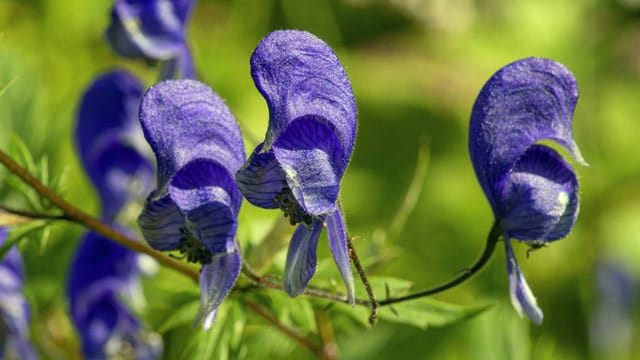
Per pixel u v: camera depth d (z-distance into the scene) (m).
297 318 0.42
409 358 0.56
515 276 0.39
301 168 0.36
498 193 0.39
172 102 0.37
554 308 0.68
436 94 0.71
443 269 0.66
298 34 0.36
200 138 0.37
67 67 0.69
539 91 0.39
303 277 0.37
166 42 0.46
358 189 0.70
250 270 0.40
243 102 0.69
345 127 0.37
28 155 0.44
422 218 0.68
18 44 0.66
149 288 0.44
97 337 0.48
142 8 0.46
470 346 0.52
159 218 0.38
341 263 0.36
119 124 0.50
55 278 0.53
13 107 0.56
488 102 0.39
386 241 0.48
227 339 0.43
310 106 0.37
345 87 0.37
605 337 0.68
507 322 0.52
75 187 0.60
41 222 0.43
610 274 0.69
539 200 0.39
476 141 0.39
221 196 0.37
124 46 0.46
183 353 0.43
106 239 0.48
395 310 0.42
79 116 0.50
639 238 0.70
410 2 0.71
